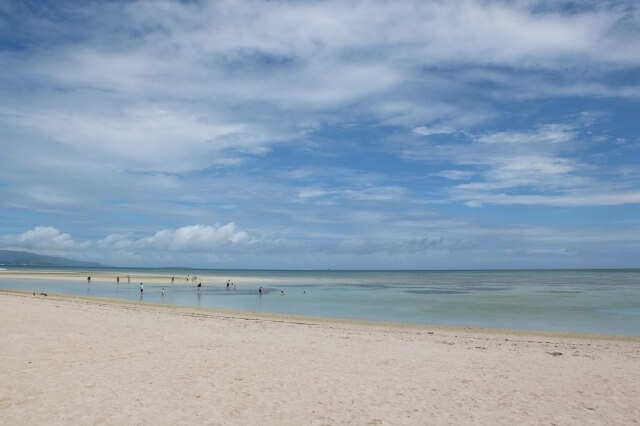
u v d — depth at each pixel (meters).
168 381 12.52
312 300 51.56
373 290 73.19
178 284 84.25
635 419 10.39
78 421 9.35
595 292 66.38
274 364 14.97
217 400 11.05
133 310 30.50
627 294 61.50
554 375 14.43
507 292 67.06
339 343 19.33
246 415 10.10
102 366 13.86
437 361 16.19
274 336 20.66
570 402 11.60
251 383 12.63
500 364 15.95
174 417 9.80
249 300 51.31
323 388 12.36
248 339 19.55
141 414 9.89
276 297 56.09
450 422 10.06
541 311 39.66
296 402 11.11
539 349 19.44
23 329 19.81
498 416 10.49
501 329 27.25
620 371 15.16
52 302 33.41
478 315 36.81
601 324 31.56
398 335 22.72
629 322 32.59
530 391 12.56
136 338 18.67
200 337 19.53
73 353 15.43
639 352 19.28
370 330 24.81
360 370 14.50
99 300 40.78
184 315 28.67
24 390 11.26
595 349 19.83
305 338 20.38
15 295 40.56
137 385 12.02
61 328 20.42
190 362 14.83
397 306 44.47
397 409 10.82
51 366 13.62
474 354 17.73
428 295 60.53
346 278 146.00
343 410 10.65
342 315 36.62
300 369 14.41
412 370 14.70
